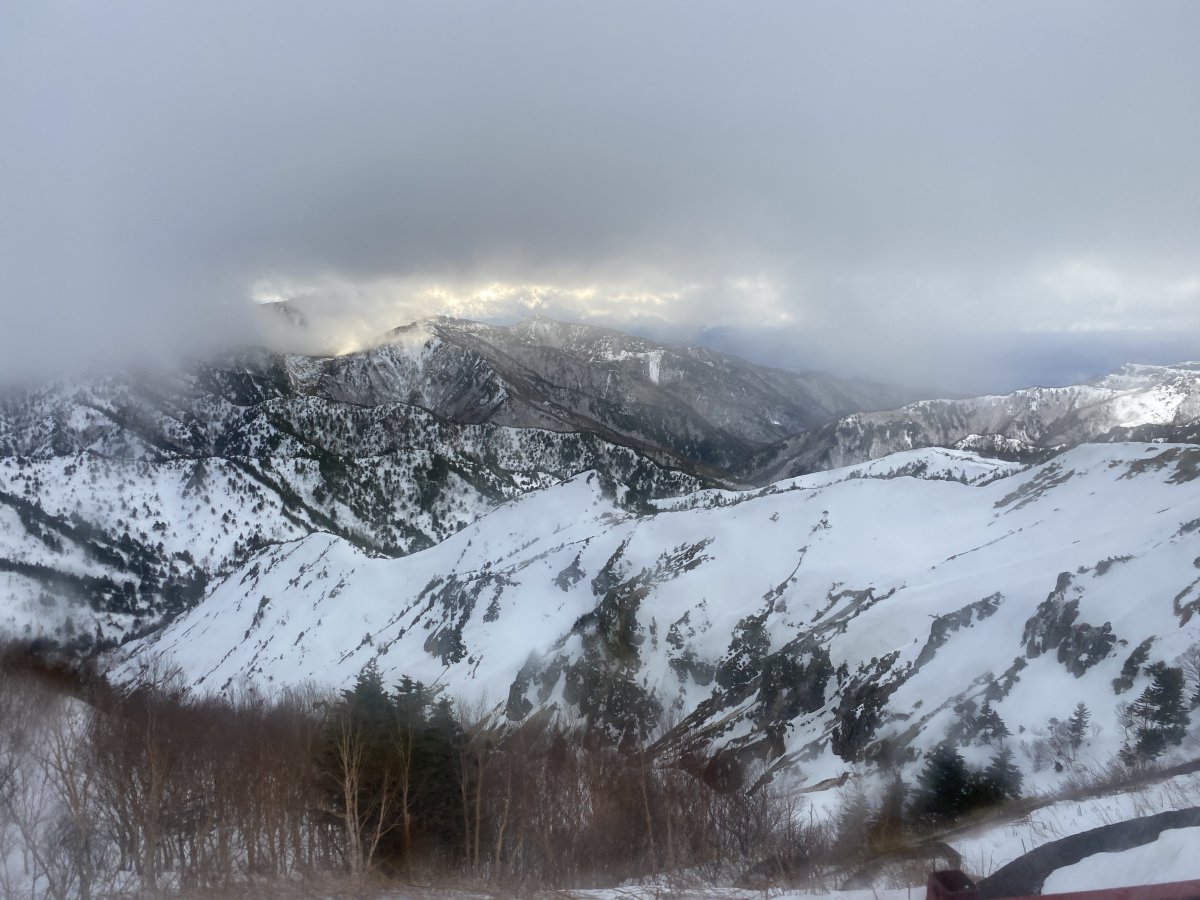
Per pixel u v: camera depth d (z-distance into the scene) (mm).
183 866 28484
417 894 20062
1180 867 11242
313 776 35344
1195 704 49000
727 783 72938
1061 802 30234
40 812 27953
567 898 19438
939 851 22938
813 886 20547
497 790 39375
